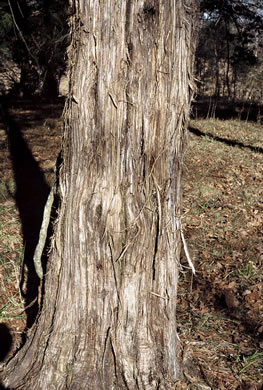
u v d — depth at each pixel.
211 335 3.96
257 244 5.98
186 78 2.77
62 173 2.88
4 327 4.02
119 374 2.88
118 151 2.69
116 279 2.81
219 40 18.53
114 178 2.71
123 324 2.87
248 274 5.16
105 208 2.74
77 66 2.68
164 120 2.70
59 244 2.92
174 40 2.65
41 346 3.01
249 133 12.96
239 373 3.42
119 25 2.56
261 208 7.26
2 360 3.49
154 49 2.60
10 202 6.99
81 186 2.76
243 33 15.85
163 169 2.77
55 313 2.95
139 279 2.84
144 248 2.80
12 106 17.92
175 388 2.97
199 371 3.35
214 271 5.24
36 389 2.91
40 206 6.91
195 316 4.27
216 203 7.30
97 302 2.85
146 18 2.55
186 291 4.78
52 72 20.95
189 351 3.43
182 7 2.66
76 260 2.83
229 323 4.22
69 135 2.80
